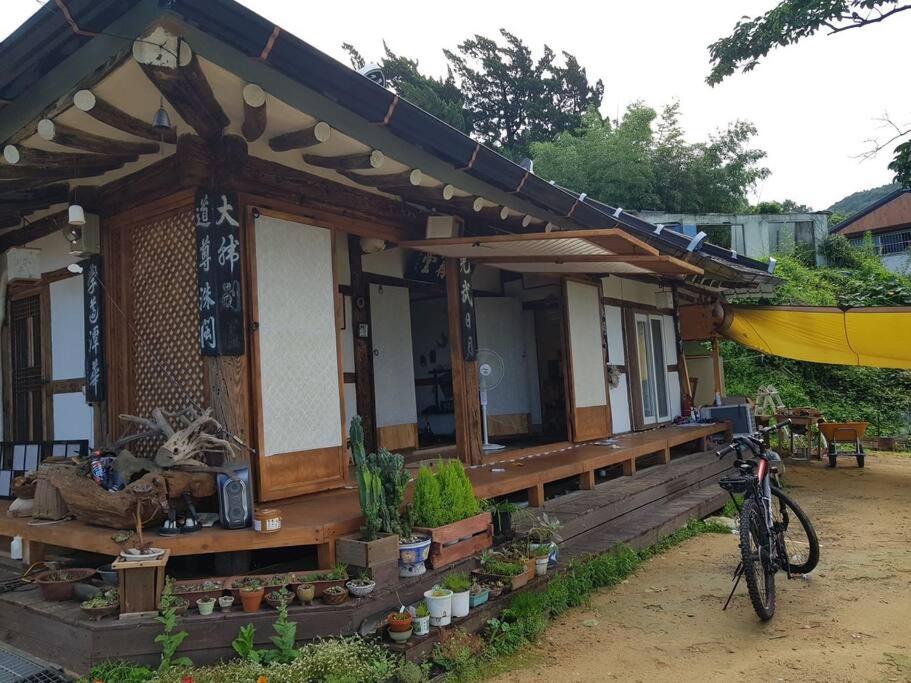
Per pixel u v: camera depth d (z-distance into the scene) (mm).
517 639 4387
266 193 5176
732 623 4824
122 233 5566
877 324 11055
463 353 7145
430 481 4684
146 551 3756
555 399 10719
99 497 4145
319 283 5586
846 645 4328
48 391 6492
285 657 3547
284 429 5141
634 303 11812
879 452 15438
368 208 6164
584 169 26828
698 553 6824
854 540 7332
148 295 5383
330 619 3752
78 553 5000
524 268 8281
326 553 4180
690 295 14188
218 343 4617
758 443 5500
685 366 13445
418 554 4277
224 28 3277
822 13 11859
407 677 3535
